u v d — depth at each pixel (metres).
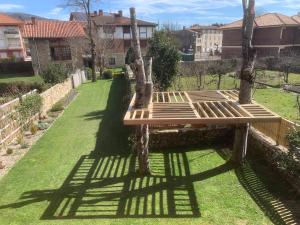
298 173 7.64
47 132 14.85
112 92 25.83
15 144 13.06
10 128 13.30
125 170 10.15
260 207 7.60
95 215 7.52
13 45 52.81
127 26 49.66
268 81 26.78
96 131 14.70
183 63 32.94
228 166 10.05
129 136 12.59
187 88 21.28
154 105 10.15
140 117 8.56
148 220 7.24
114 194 8.55
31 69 43.34
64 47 40.38
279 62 35.78
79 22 49.66
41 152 12.09
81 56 40.94
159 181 9.27
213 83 25.27
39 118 17.02
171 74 17.77
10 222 7.32
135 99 10.16
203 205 7.82
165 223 7.10
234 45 50.59
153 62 17.34
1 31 51.53
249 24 9.33
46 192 8.79
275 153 9.20
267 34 45.19
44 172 10.19
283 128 9.48
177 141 11.95
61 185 9.20
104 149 12.20
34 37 38.59
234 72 32.09
